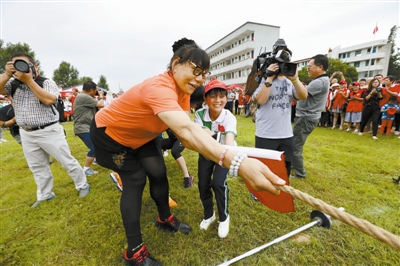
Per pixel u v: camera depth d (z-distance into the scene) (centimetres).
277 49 234
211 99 194
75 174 270
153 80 121
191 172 348
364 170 344
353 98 662
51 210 246
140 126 138
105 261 176
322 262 170
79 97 337
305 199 76
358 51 4416
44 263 177
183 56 121
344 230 202
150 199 265
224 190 194
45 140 243
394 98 601
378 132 671
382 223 212
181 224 208
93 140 160
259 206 243
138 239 162
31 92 228
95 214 236
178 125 96
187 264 171
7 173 385
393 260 171
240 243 191
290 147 253
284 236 187
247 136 611
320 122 848
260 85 245
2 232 213
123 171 161
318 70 295
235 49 3053
